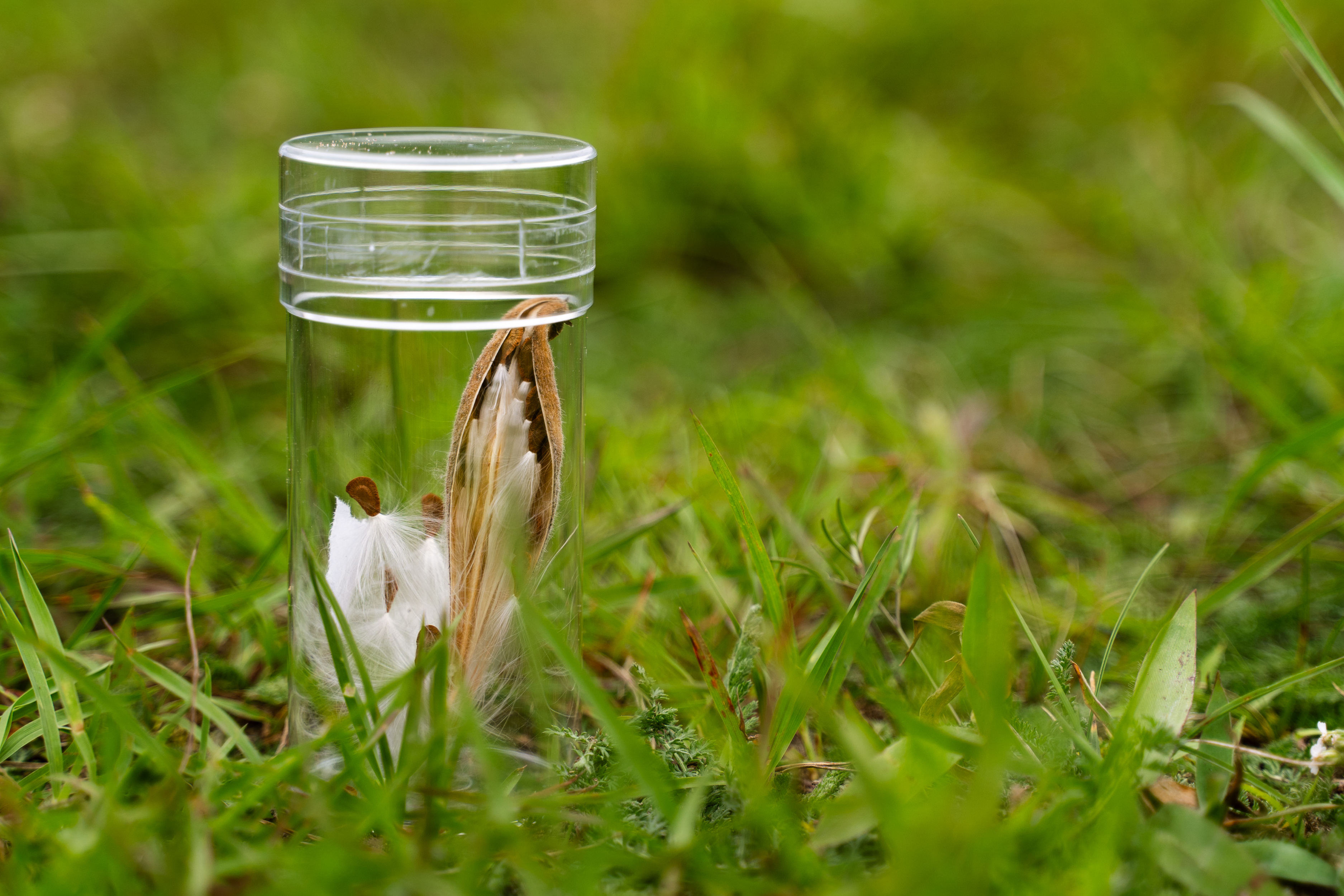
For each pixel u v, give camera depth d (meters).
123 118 1.61
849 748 0.57
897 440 0.81
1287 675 0.67
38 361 0.95
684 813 0.58
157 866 0.57
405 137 0.63
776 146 1.31
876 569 0.63
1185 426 0.91
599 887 0.58
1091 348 1.08
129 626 0.65
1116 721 0.62
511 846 0.58
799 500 0.74
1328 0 1.41
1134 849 0.58
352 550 0.62
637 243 1.24
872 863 0.58
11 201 1.25
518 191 0.60
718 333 1.14
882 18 1.59
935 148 1.41
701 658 0.62
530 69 1.75
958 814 0.58
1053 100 1.59
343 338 0.62
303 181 0.60
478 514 0.61
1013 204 1.36
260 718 0.65
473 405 0.61
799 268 1.26
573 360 0.63
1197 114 1.41
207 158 1.45
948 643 0.65
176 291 1.04
